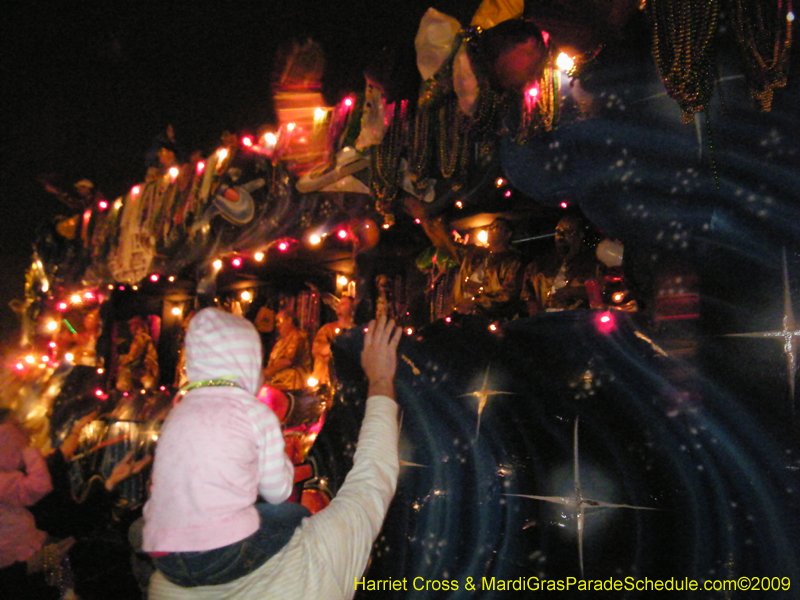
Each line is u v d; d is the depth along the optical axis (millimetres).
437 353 3658
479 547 3260
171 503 1344
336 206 4547
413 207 4324
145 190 6160
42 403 7078
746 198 2322
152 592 1411
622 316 2900
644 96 2559
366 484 1562
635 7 2408
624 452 2811
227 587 1328
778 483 2312
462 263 4859
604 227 2717
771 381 2320
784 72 2111
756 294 2332
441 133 3395
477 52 3025
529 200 4586
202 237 5449
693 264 2488
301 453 2924
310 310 6504
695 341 2506
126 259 6191
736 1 2162
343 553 1428
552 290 4137
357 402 3816
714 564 2465
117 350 7727
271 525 1393
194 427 1386
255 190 4988
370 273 5363
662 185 2525
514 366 3312
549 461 3090
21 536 2889
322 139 4320
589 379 2977
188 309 7785
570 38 2580
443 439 3543
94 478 4789
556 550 2979
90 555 4695
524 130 2957
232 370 1516
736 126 2322
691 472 2568
